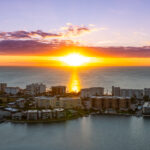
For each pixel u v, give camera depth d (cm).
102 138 11394
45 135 11756
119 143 10738
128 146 10381
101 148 10144
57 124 13662
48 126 13250
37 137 11475
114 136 11706
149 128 13012
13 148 10094
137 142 10850
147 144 10619
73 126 13375
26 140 11050
